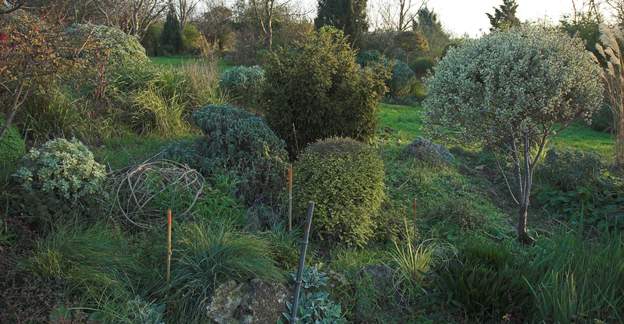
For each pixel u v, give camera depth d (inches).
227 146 253.9
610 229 269.3
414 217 237.8
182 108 351.3
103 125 312.5
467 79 224.5
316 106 293.7
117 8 723.4
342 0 940.6
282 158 258.8
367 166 225.1
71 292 160.9
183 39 1143.6
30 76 218.5
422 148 328.5
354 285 191.8
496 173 332.5
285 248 200.8
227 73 418.0
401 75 684.7
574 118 231.6
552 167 318.7
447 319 183.0
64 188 197.5
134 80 362.6
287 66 304.0
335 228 219.5
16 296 152.6
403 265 200.1
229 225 208.4
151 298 170.7
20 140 232.5
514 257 201.6
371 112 309.6
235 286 171.3
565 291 179.8
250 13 1053.8
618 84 357.4
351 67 310.2
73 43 319.0
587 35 648.4
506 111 213.0
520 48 217.9
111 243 186.1
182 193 223.1
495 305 180.1
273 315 170.2
